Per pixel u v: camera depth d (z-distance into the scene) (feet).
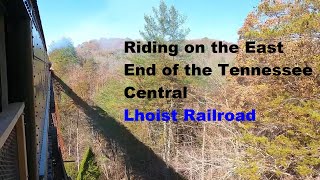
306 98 45.47
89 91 154.51
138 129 102.58
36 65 10.32
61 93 151.02
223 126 64.69
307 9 47.37
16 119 4.86
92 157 84.17
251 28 53.93
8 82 7.44
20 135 5.98
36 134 7.99
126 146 105.81
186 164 82.94
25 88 7.57
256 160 50.29
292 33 44.75
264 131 53.21
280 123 46.85
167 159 90.48
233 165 57.52
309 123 43.42
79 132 130.72
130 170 101.71
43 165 9.87
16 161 5.73
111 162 108.37
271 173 51.39
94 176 83.15
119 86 114.32
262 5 50.57
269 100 49.98
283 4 48.60
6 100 6.10
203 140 75.15
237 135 60.13
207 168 74.38
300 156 44.09
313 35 43.80
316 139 43.75
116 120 111.24
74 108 142.00
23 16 7.50
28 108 7.56
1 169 3.88
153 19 98.53
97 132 120.67
